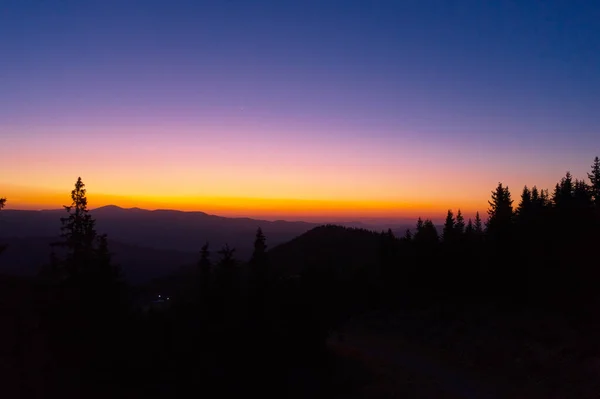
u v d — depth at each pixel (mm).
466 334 29078
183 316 17172
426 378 20906
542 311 31125
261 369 16812
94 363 14445
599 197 33531
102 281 16672
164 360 15203
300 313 20828
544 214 36812
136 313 17469
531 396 17219
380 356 26312
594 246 31656
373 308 44250
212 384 15273
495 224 41438
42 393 12227
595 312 27031
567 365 19453
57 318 15227
